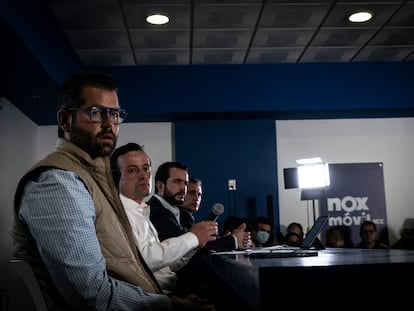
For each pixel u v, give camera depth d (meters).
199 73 5.99
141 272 1.52
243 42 5.33
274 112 6.07
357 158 6.35
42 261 1.34
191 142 6.25
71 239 1.24
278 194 6.24
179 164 3.27
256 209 6.17
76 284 1.24
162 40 5.21
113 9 4.45
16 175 5.30
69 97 1.49
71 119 1.48
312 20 4.80
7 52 3.81
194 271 2.87
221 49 5.52
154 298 1.38
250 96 5.98
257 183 6.22
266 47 5.49
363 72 6.06
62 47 4.89
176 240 2.06
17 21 3.47
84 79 1.49
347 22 4.86
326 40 5.33
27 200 1.29
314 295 1.17
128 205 2.12
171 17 4.65
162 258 2.01
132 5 4.38
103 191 1.50
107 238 1.44
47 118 5.89
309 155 6.35
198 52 5.59
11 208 5.10
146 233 2.11
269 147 6.29
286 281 1.15
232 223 5.39
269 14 4.63
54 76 4.50
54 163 1.36
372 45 5.51
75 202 1.28
